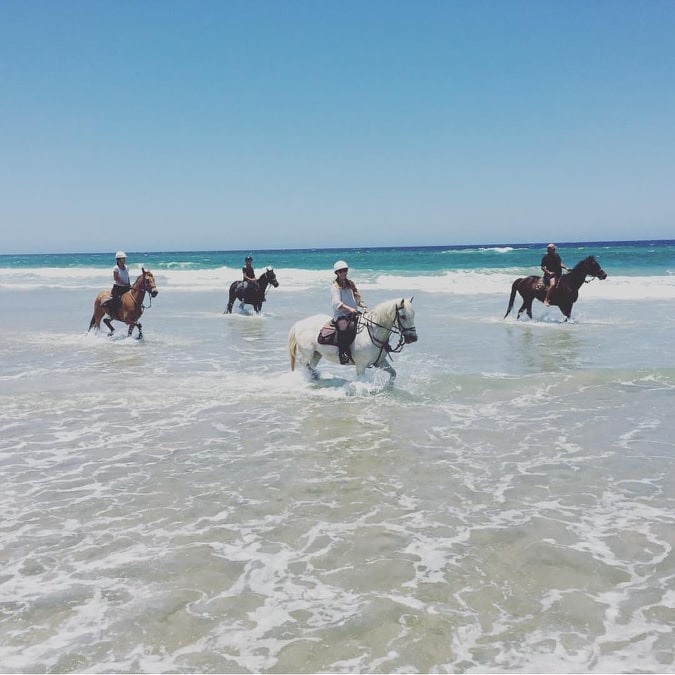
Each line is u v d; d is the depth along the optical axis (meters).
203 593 4.15
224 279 42.03
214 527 5.16
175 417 8.57
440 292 29.48
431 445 7.21
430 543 4.83
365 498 5.73
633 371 10.79
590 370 11.02
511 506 5.51
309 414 8.60
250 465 6.64
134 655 3.51
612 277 32.97
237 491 5.94
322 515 5.38
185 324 19.30
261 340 15.81
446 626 3.75
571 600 4.01
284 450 7.10
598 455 6.79
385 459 6.75
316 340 10.16
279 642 3.62
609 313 20.19
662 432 7.55
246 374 11.45
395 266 54.53
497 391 9.73
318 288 33.50
